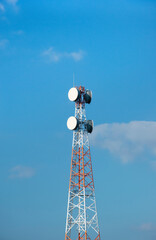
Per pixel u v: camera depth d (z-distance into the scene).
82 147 136.88
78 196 132.38
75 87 145.00
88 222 129.50
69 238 129.12
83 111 143.38
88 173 134.62
